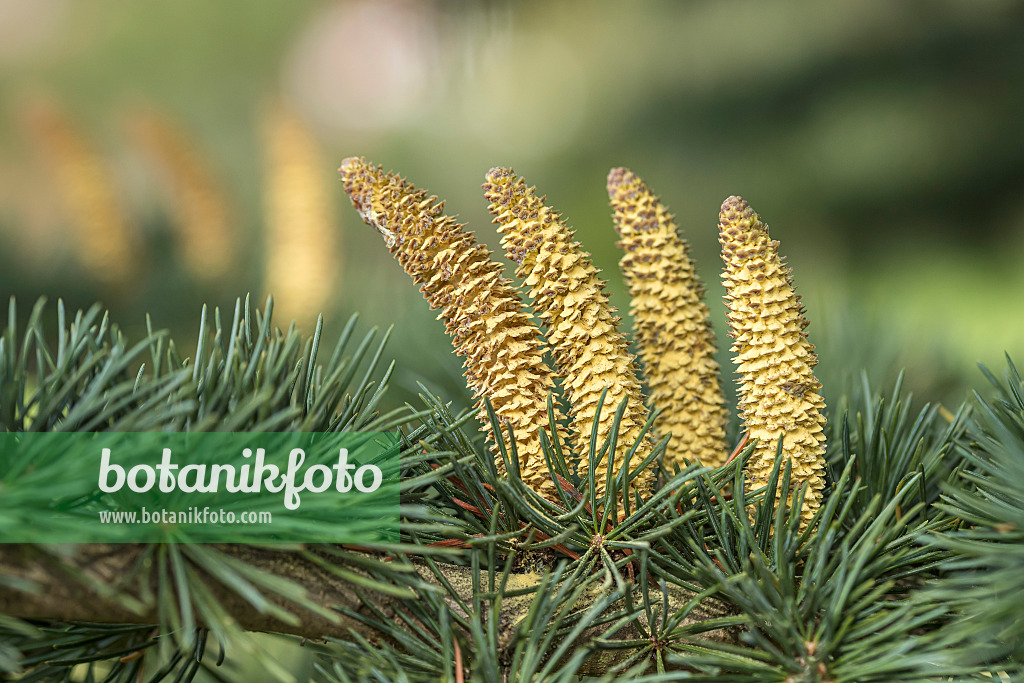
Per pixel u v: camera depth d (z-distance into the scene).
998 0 1.90
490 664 0.34
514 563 0.36
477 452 0.36
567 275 0.36
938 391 0.47
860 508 0.37
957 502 0.36
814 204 2.15
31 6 2.07
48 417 0.34
